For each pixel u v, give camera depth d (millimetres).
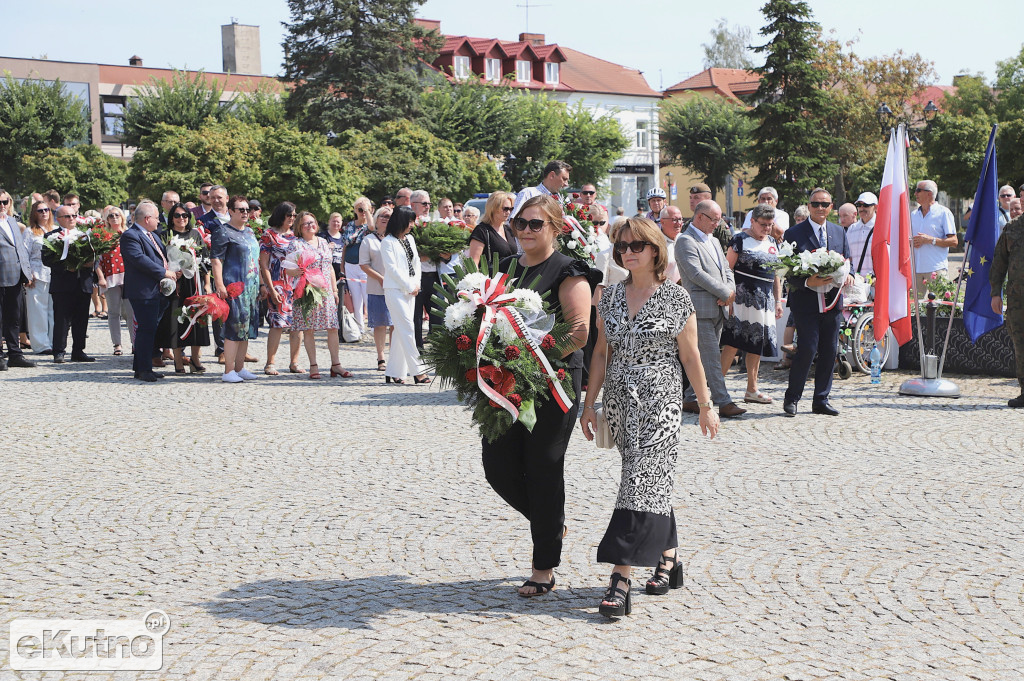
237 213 12047
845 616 4578
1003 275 10422
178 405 10344
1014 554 5434
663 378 4777
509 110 52312
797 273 9375
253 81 70750
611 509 6410
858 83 54500
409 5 48719
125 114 52562
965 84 67125
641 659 4117
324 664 4082
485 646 4258
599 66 75000
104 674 4000
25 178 48844
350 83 47938
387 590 4953
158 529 6031
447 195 41594
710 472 7359
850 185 55219
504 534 5887
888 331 12578
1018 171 51000
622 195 71875
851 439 8500
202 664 4090
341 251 16203
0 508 6516
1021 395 10047
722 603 4758
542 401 4777
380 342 12984
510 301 4711
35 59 63219
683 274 9391
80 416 9727
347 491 6895
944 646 4230
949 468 7426
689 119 64938
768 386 11617
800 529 5934
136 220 12031
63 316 13766
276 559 5449
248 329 12086
